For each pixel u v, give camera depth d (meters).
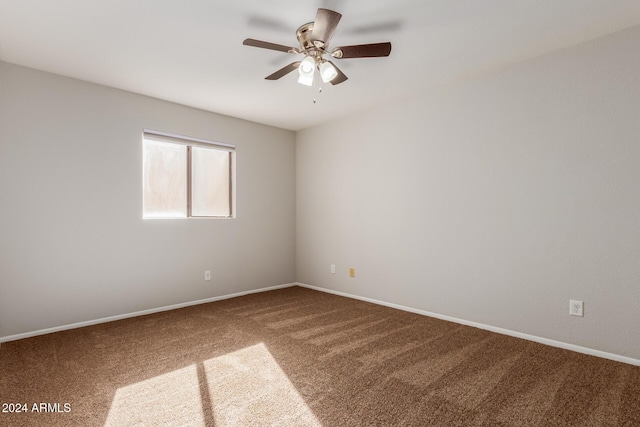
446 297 3.36
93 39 2.46
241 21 2.24
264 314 3.57
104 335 2.93
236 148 4.39
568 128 2.60
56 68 2.94
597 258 2.48
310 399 1.90
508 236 2.93
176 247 3.83
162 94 3.55
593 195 2.49
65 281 3.09
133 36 2.42
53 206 3.03
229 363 2.37
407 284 3.69
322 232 4.68
